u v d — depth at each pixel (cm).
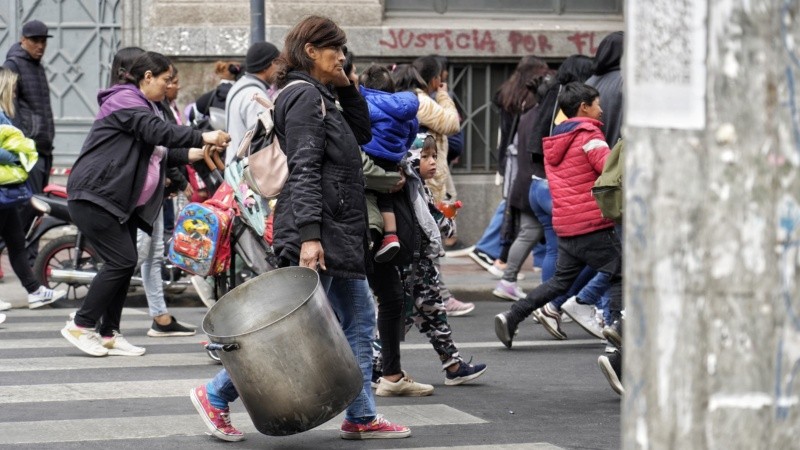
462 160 1555
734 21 238
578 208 863
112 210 846
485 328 1062
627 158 251
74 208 854
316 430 659
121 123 845
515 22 1557
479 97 1552
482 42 1534
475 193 1552
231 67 1182
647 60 247
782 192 241
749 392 244
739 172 240
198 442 629
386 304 736
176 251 829
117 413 699
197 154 862
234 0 1488
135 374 820
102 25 1551
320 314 556
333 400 564
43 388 769
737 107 239
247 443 628
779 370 244
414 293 787
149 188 860
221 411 627
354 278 582
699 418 245
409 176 714
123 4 1528
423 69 1141
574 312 982
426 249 765
